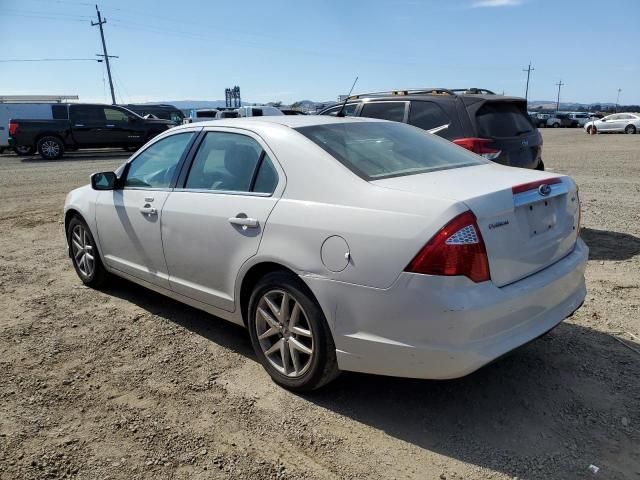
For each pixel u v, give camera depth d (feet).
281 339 11.39
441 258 8.93
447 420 10.36
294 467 9.13
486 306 9.02
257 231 11.39
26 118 70.38
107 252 16.55
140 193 14.93
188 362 12.81
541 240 10.43
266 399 11.19
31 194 38.96
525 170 12.00
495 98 21.76
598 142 90.48
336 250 9.97
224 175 12.83
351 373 12.20
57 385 11.78
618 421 10.14
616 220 26.11
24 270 20.21
